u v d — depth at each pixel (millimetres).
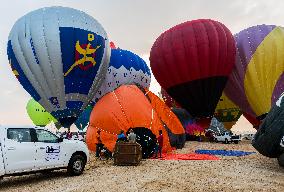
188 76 26953
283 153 12859
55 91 22594
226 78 27594
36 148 10539
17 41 22781
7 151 9781
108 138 18219
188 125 33750
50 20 22406
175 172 12281
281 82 27344
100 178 11250
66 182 10641
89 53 22844
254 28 29172
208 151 21156
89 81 23375
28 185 10367
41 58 22031
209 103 27516
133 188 9391
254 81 27547
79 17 23172
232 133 32781
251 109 28688
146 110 18812
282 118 12672
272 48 27391
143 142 17531
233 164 14391
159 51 28125
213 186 9547
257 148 13914
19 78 23531
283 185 9672
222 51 26609
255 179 10633
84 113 42406
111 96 19844
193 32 26781
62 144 11430
